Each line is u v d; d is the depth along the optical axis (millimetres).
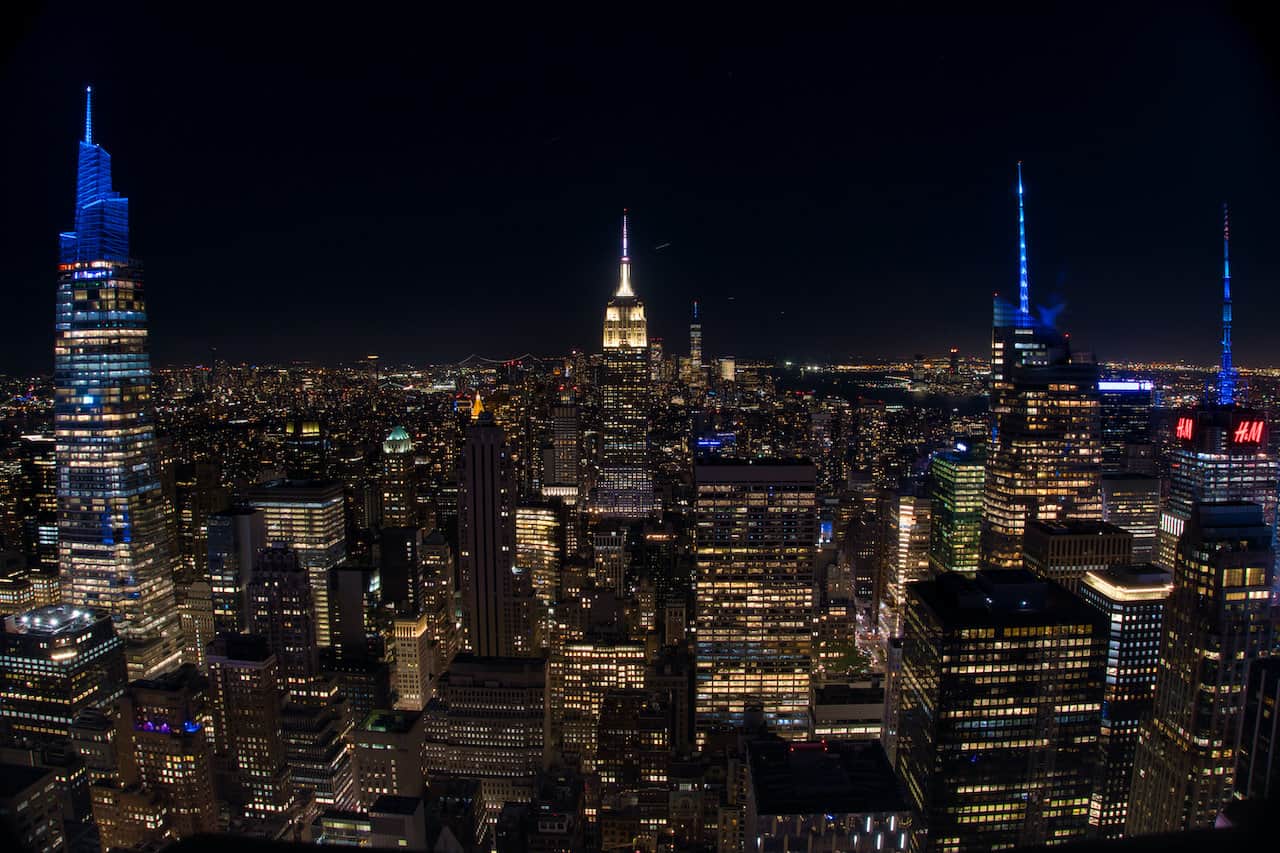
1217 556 160750
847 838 129500
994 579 175500
